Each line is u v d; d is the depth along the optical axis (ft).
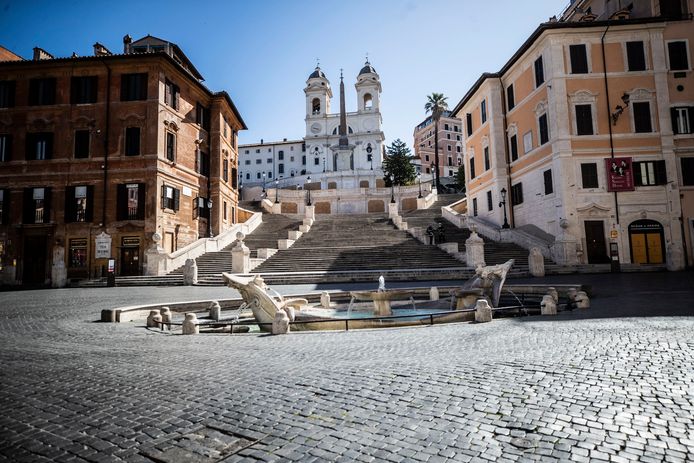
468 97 131.13
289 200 198.18
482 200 125.39
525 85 104.63
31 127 102.83
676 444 10.82
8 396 16.17
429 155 364.79
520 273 74.74
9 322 39.04
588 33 92.84
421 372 18.38
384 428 12.40
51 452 11.28
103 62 102.01
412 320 38.45
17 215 100.94
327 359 21.98
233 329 37.11
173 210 106.01
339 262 87.97
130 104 101.91
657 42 91.91
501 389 15.53
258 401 15.15
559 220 89.86
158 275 87.35
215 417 13.65
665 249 87.20
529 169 103.09
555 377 16.76
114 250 98.37
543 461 10.17
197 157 118.62
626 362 18.66
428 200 167.63
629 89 91.50
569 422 12.37
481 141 124.77
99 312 45.80
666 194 88.07
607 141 90.17
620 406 13.46
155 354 24.16
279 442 11.64
